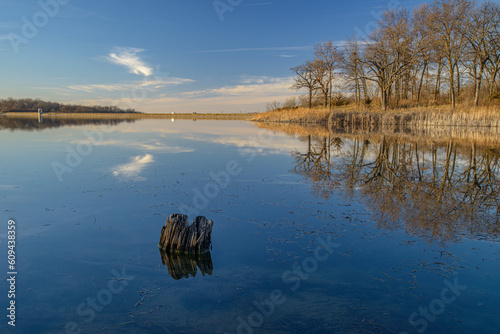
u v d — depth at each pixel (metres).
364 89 51.47
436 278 4.82
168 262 5.36
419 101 49.62
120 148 18.02
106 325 3.83
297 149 18.64
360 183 10.57
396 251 5.68
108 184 10.00
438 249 5.77
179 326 3.82
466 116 30.80
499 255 5.54
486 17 35.69
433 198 8.88
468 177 11.48
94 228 6.67
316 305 4.18
